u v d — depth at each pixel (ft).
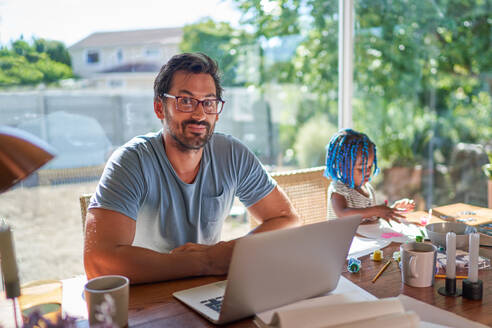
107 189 3.82
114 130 7.98
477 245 2.89
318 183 6.02
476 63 10.25
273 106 8.70
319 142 9.21
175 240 4.48
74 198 7.97
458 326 2.50
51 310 2.66
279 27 8.55
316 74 8.99
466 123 10.30
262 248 2.40
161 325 2.61
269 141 8.75
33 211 7.77
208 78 4.13
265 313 2.64
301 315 2.16
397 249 3.94
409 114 9.84
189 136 4.11
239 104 8.37
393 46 9.41
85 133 7.73
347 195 5.46
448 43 9.96
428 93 9.97
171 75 4.09
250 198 4.87
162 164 4.24
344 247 2.88
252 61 8.44
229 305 2.50
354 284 3.11
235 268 2.36
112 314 2.41
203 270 3.36
